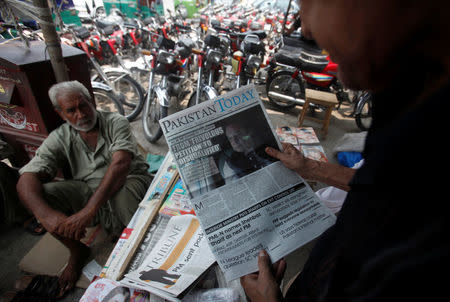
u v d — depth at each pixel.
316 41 0.30
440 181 0.21
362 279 0.26
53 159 1.52
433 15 0.20
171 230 1.01
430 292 0.20
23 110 1.76
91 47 3.51
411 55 0.23
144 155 2.46
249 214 0.72
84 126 1.48
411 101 0.28
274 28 8.16
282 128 2.22
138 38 5.66
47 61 1.68
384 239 0.26
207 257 0.86
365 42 0.24
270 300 0.56
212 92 2.94
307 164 0.81
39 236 1.82
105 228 1.69
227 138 0.79
